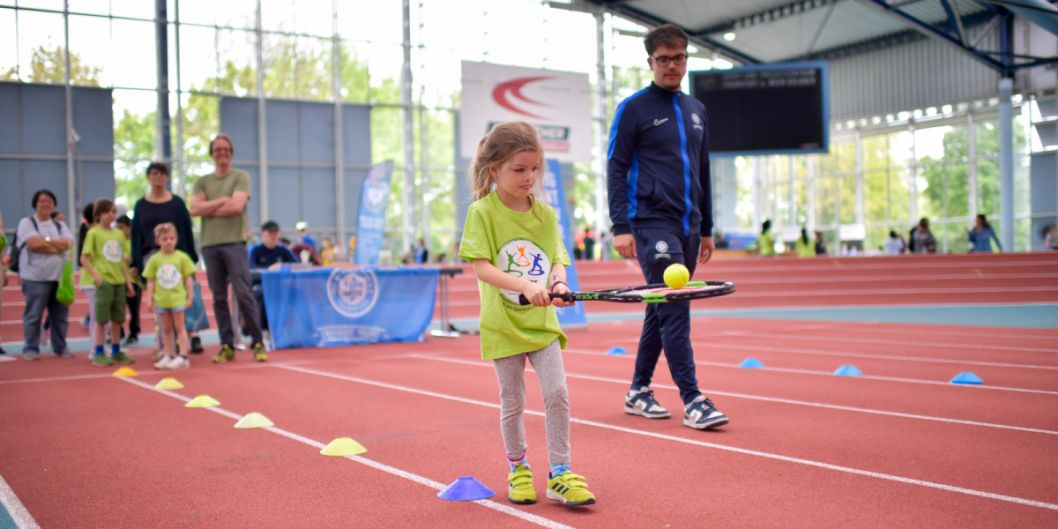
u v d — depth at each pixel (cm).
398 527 306
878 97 3441
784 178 3850
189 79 2534
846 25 3244
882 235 3525
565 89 2894
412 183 2870
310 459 423
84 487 375
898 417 507
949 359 812
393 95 2864
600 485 359
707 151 519
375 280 1135
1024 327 1229
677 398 591
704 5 3189
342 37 2772
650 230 488
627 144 496
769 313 1773
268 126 2653
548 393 335
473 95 2755
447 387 682
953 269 2191
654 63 498
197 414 569
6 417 570
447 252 2947
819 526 296
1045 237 2806
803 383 659
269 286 1065
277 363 895
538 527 302
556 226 355
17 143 2327
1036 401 559
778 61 3662
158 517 326
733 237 3052
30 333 989
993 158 3156
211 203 858
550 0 3161
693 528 296
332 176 2752
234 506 339
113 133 2438
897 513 310
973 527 292
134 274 918
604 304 2019
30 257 988
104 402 633
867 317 1574
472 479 353
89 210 1081
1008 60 2961
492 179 338
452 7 2961
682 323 487
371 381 729
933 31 2802
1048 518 301
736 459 402
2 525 319
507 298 336
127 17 2452
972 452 410
